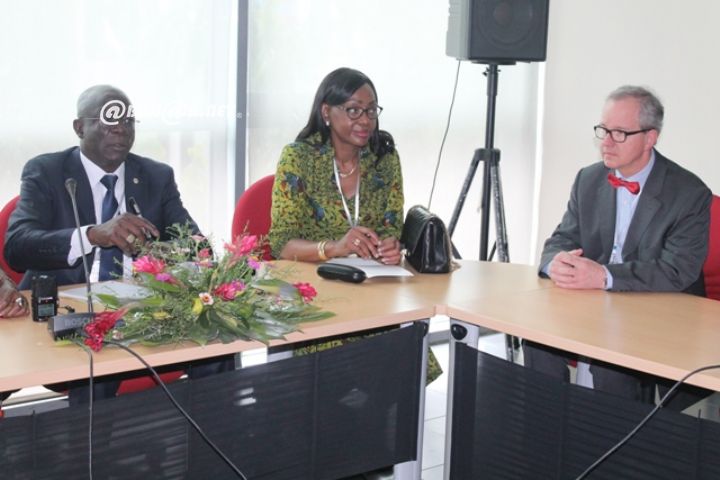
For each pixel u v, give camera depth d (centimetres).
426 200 420
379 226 286
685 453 188
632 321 214
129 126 250
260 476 209
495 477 225
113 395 237
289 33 362
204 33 341
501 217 367
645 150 248
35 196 246
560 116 443
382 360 224
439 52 408
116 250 251
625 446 197
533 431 214
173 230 263
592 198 265
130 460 188
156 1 329
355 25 379
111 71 324
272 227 274
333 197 278
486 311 219
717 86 389
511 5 343
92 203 253
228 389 200
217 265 194
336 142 278
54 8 310
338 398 218
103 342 180
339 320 207
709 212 250
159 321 185
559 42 439
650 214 250
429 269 260
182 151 345
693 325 212
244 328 191
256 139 363
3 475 172
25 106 310
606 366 247
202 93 345
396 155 290
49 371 167
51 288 197
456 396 232
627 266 245
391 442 232
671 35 400
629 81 415
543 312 220
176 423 193
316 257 263
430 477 291
